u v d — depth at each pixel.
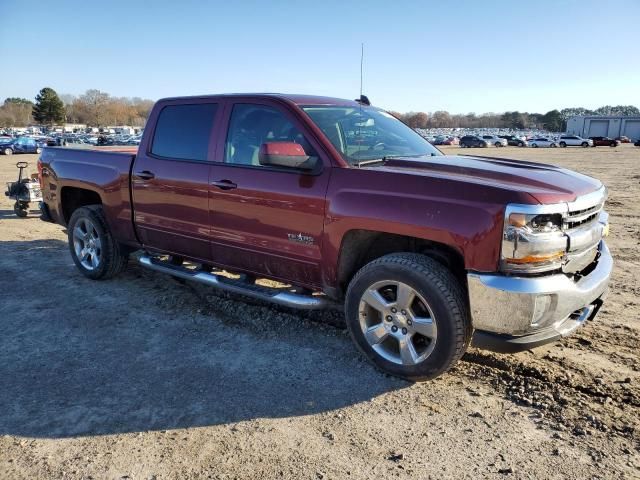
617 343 4.14
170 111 4.88
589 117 94.94
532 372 3.68
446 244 3.28
